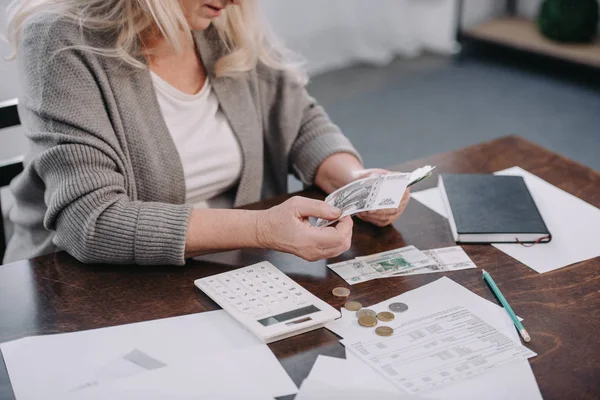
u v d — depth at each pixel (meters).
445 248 1.24
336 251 1.15
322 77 4.35
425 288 1.12
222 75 1.47
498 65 4.49
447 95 4.05
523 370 0.93
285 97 1.59
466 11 4.61
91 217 1.18
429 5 4.71
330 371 0.93
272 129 1.61
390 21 4.68
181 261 1.17
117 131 1.32
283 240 1.16
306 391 0.88
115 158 1.28
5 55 1.66
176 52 1.31
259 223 1.18
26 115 1.31
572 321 1.04
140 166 1.36
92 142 1.23
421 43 4.84
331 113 3.83
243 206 1.38
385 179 1.24
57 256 1.22
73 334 1.01
